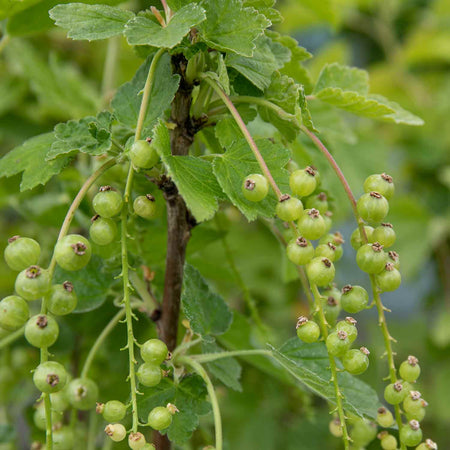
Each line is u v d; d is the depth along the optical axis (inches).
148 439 24.2
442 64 48.7
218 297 22.3
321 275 20.2
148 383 20.7
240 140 20.9
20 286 19.9
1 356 25.1
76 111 28.1
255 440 30.6
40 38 34.4
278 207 20.2
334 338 20.2
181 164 20.5
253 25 20.6
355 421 21.7
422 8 49.9
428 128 43.0
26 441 26.4
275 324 36.2
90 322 24.4
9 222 35.4
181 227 21.7
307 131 20.8
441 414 39.3
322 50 50.4
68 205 24.1
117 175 22.5
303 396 25.0
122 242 20.6
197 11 20.3
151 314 22.1
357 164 35.7
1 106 31.4
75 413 22.5
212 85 20.9
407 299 47.3
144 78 21.5
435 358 42.0
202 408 21.2
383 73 46.8
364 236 20.7
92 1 22.1
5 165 21.6
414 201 40.3
